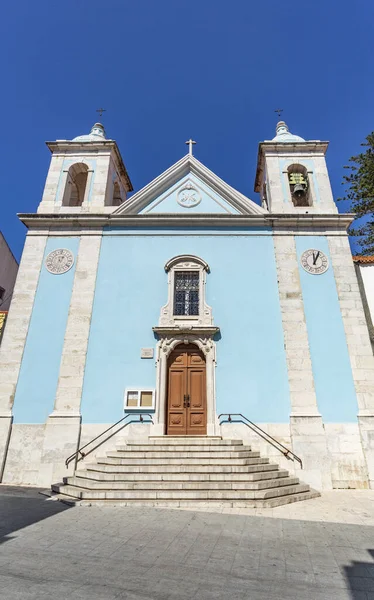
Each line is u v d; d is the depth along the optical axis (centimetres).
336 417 1039
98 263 1253
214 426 1049
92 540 507
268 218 1288
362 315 1154
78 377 1095
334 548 491
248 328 1155
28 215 1307
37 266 1250
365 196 1648
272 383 1087
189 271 1237
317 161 1445
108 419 1056
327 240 1272
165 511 674
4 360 1112
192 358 1155
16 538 514
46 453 1005
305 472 973
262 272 1234
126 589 359
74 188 1564
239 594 354
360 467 986
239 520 623
